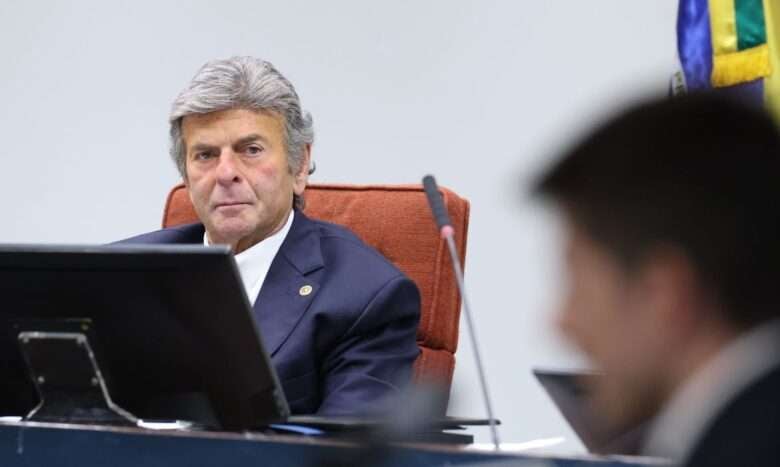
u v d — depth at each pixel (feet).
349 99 41.68
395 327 27.30
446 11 40.81
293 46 42.24
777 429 9.06
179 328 18.88
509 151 39.88
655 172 9.75
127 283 18.63
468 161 40.37
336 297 27.14
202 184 28.50
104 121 44.01
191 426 21.04
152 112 43.50
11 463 17.01
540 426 38.96
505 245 39.70
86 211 44.01
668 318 9.88
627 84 38.45
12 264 18.95
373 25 41.50
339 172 41.70
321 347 27.02
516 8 40.09
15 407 20.67
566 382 16.25
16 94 44.88
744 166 9.61
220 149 28.32
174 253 18.21
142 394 19.67
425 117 40.88
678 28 32.68
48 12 44.68
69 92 44.37
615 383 10.41
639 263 9.84
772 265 9.59
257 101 28.32
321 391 27.12
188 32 43.27
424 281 30.14
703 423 9.26
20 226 44.62
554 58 39.58
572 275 10.11
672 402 10.07
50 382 19.53
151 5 43.68
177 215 32.94
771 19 30.99
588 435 16.06
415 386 14.20
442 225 21.01
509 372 39.42
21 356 19.86
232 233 28.30
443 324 30.04
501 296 39.75
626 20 38.78
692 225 9.66
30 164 44.68
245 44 42.68
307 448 15.51
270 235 28.71
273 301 27.48
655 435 10.30
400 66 41.22
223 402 19.38
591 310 10.09
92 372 19.31
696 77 32.17
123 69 43.88
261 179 28.25
